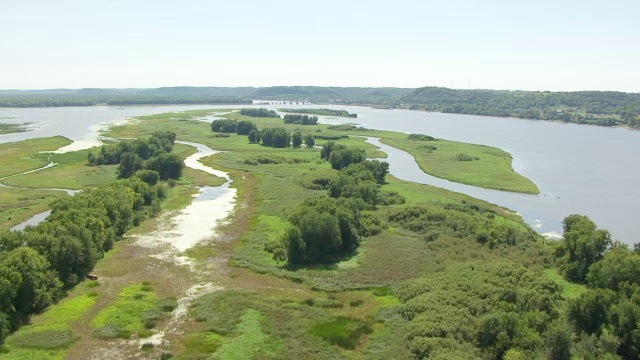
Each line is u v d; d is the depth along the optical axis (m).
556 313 56.28
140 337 54.00
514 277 65.62
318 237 76.81
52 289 61.78
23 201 109.00
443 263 74.19
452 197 116.56
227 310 59.88
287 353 51.16
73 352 50.97
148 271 72.19
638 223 100.75
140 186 105.12
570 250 72.69
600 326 51.78
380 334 55.31
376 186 116.50
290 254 76.25
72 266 68.12
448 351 48.88
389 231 90.94
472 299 59.97
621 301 52.44
